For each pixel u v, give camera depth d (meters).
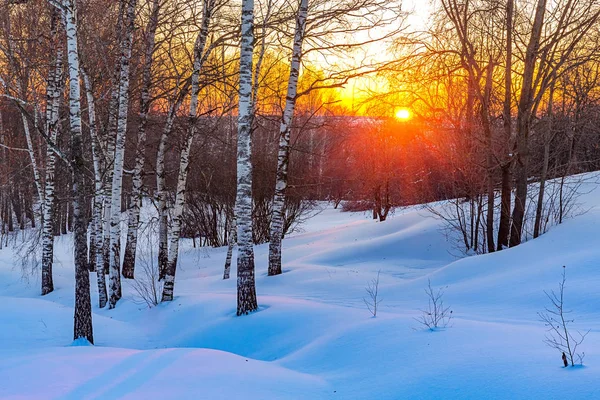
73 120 8.84
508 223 13.45
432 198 29.36
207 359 6.07
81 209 8.98
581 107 13.80
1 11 15.02
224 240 26.45
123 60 12.65
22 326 9.84
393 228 20.80
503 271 10.64
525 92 12.66
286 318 8.67
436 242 16.48
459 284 10.52
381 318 7.31
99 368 5.79
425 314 7.81
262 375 5.45
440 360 5.04
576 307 7.51
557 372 4.18
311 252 19.73
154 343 9.42
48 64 15.24
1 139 23.11
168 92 15.87
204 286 14.92
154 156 20.52
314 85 14.93
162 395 4.55
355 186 31.73
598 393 3.64
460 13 12.84
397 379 4.82
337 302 10.15
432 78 13.59
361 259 16.36
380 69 13.02
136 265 21.38
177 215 12.41
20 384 5.10
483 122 12.90
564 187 17.03
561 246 11.01
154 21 14.06
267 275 14.46
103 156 15.80
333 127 14.64
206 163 21.77
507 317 7.49
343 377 5.34
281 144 14.23
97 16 14.23
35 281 18.53
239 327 8.91
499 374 4.38
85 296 8.92
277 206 14.37
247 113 9.56
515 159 12.98
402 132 17.33
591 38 12.92
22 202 35.66
